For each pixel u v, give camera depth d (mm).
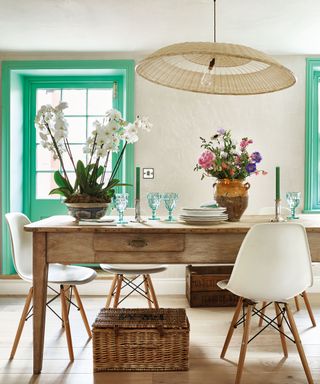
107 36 3455
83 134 4191
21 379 2156
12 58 3881
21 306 3510
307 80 3898
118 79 4148
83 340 2713
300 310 3402
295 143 3930
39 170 4199
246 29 3299
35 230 2139
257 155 2535
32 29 3301
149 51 3840
